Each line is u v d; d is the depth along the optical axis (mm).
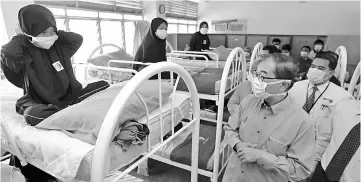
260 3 5590
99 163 643
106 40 3896
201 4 6418
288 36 4641
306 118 966
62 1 2992
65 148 757
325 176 1210
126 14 4254
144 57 2432
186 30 6414
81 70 2656
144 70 766
